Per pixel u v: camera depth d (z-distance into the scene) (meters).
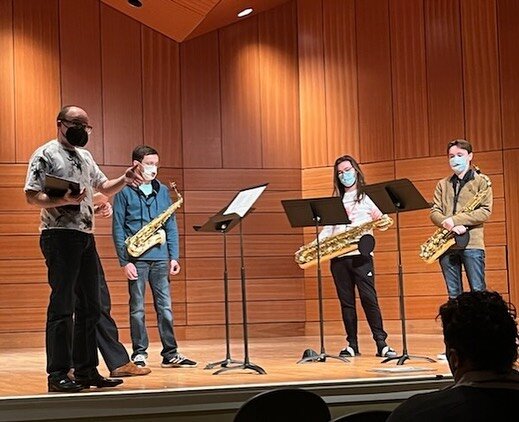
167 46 9.54
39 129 9.04
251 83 9.78
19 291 8.88
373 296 6.51
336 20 9.66
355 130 9.53
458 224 6.11
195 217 9.52
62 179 4.32
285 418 3.00
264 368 5.69
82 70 9.20
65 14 9.17
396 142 9.32
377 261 9.24
